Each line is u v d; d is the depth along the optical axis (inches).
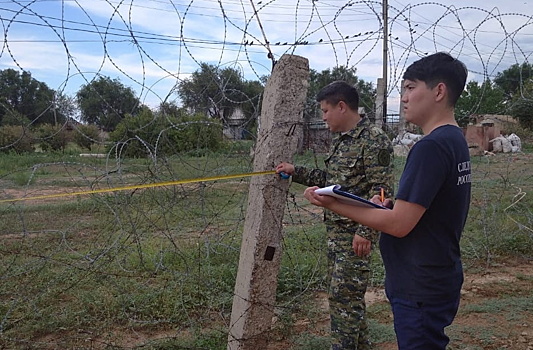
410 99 79.4
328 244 117.4
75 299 163.9
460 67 77.7
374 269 200.4
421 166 73.5
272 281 114.8
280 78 112.3
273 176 112.6
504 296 179.3
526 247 230.1
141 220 185.8
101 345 136.6
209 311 152.9
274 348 138.3
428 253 76.6
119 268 183.5
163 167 137.6
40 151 544.1
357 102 115.1
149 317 153.3
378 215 74.6
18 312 153.3
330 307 116.6
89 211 305.7
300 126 115.6
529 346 139.9
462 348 138.0
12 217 304.5
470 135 656.4
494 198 314.3
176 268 186.2
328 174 116.3
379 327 149.3
